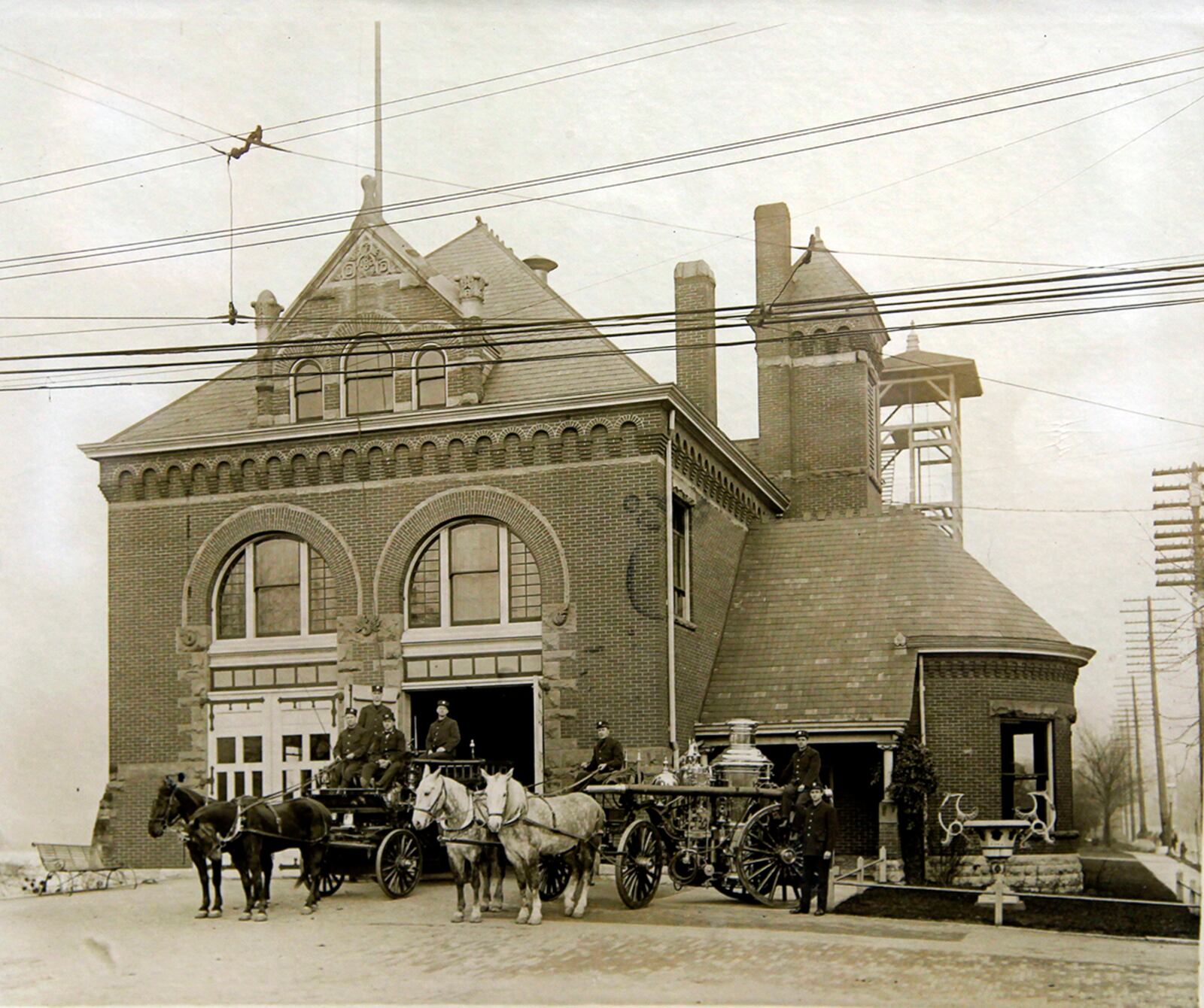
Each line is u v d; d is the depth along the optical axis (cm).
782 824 2231
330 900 2270
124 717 3089
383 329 3044
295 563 3062
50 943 1906
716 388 3647
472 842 2009
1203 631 3900
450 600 2939
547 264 3550
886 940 1891
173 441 3114
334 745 2930
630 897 2112
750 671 3133
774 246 4141
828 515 3966
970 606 3175
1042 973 1694
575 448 2873
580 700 2800
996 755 3028
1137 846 4575
